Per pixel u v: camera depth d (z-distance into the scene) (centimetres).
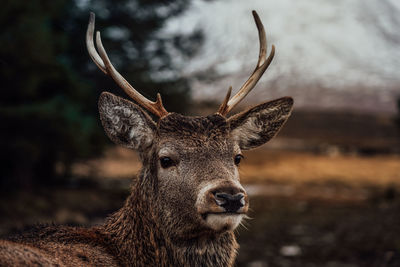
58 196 1480
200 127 374
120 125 392
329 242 1048
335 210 1634
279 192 2269
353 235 1073
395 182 2906
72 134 1249
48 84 1377
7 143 1203
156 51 1884
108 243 377
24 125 1216
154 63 1838
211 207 327
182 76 1861
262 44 415
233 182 335
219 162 357
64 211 1295
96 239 372
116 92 1717
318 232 1193
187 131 371
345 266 854
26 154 1277
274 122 415
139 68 1722
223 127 379
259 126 411
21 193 1400
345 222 1264
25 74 1227
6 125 1205
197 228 355
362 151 5891
